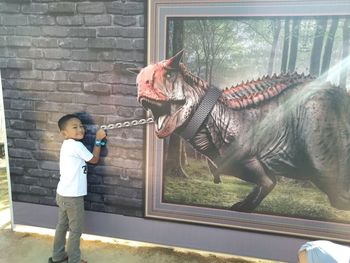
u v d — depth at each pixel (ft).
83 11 8.59
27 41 9.12
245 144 8.32
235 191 8.61
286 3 7.47
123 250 9.62
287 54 7.71
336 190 8.00
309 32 7.50
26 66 9.28
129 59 8.55
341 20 7.29
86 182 8.98
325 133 7.83
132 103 8.77
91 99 9.02
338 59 7.47
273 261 8.80
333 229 8.18
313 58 7.59
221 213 8.82
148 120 8.74
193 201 8.93
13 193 10.27
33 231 10.54
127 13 8.33
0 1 9.05
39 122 9.55
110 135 9.08
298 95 7.84
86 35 8.69
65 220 8.89
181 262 9.09
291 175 8.21
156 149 8.87
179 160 8.79
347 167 7.83
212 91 8.27
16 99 9.56
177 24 8.12
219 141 8.45
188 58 8.23
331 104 7.68
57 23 8.81
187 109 8.47
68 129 8.64
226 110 8.28
